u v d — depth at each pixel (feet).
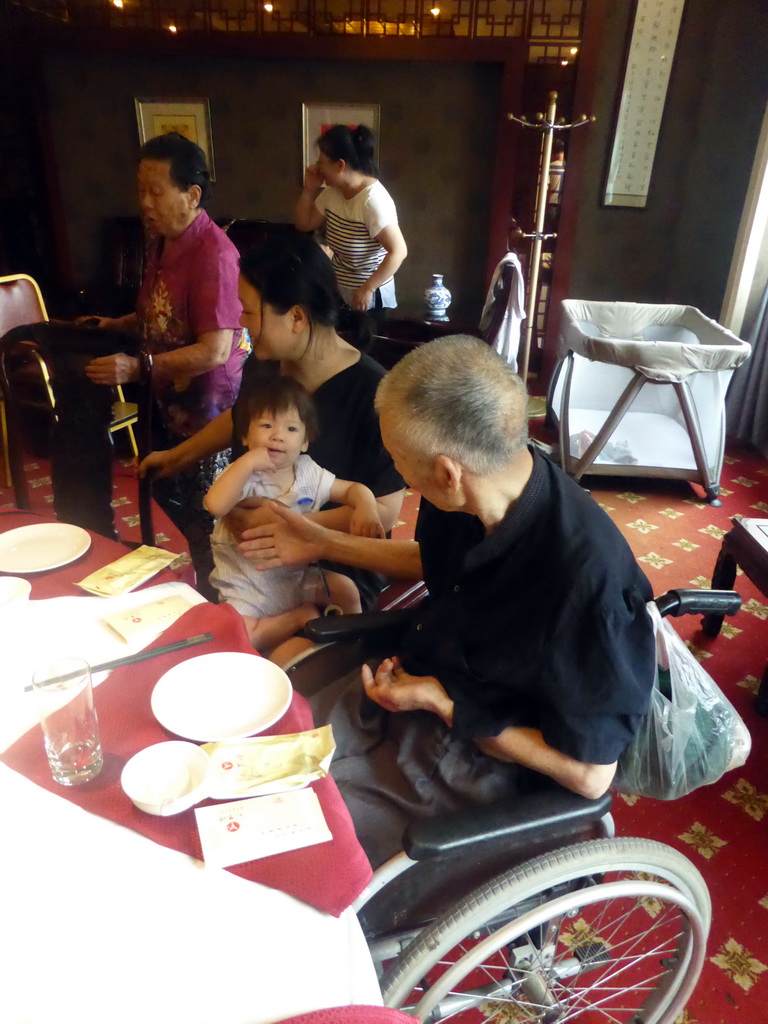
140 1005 2.02
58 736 2.74
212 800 2.71
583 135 13.84
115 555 4.42
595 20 12.97
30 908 2.28
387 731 4.22
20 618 3.77
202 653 3.56
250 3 13.48
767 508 11.42
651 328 12.83
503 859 3.53
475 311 15.53
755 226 12.92
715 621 8.12
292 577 5.47
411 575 4.93
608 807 3.32
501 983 4.03
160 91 14.37
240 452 5.80
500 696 3.63
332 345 5.32
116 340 5.58
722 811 6.07
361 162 9.98
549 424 14.06
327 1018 1.96
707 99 13.75
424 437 3.18
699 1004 4.62
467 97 13.88
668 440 12.01
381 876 3.09
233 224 14.64
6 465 11.37
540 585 3.36
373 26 13.50
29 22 13.69
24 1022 1.97
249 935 2.23
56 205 15.19
